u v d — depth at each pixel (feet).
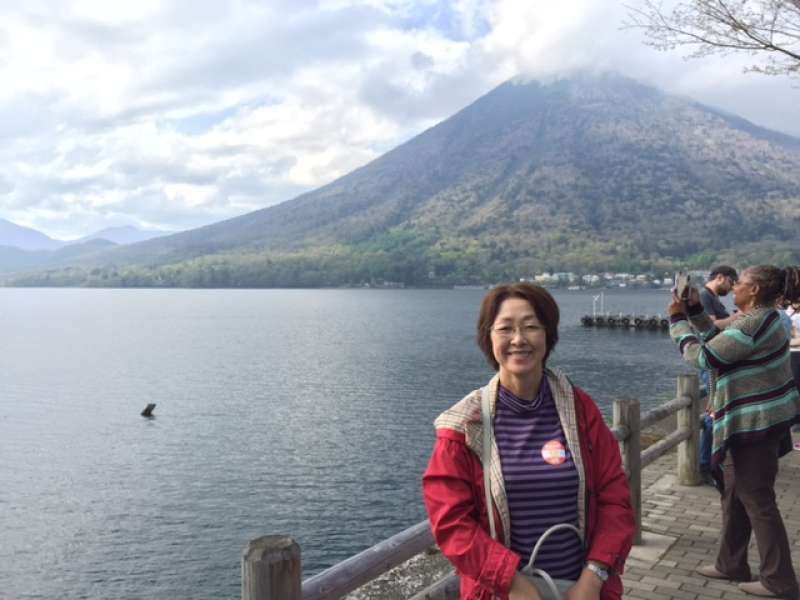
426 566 16.75
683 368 172.35
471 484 7.01
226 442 106.63
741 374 13.06
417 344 244.22
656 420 17.98
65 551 66.74
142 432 115.44
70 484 87.30
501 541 6.88
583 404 7.29
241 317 425.69
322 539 67.46
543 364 7.41
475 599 6.92
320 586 7.55
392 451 98.37
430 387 152.05
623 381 153.48
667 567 15.20
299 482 85.25
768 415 12.91
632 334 269.44
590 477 7.02
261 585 6.49
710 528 17.46
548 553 6.76
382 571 8.59
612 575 6.99
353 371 179.01
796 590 13.21
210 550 66.13
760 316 12.76
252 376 175.83
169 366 199.62
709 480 21.11
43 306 599.98
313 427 115.14
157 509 77.41
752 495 13.26
